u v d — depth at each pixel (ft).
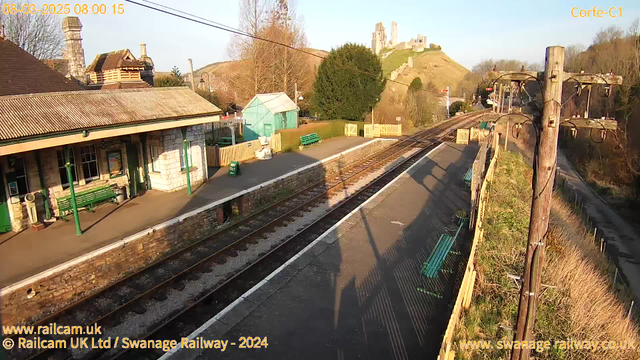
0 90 42.57
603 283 39.73
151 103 48.60
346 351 23.13
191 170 55.88
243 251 39.91
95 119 40.37
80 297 32.65
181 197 50.49
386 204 50.37
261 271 35.73
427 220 44.86
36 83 47.44
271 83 129.70
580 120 18.95
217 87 171.63
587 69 127.03
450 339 20.35
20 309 29.14
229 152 70.38
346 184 67.10
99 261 34.68
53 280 31.22
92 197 44.21
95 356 25.18
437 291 29.68
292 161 73.31
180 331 27.37
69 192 43.75
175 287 32.99
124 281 33.78
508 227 43.60
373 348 23.40
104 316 28.40
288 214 49.49
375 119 128.77
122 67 63.26
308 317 26.30
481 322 26.68
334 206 54.75
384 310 27.14
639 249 59.11
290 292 29.27
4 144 32.96
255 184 56.85
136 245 38.01
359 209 47.83
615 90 94.63
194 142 56.44
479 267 33.19
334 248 36.91
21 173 39.91
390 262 34.35
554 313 28.63
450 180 62.80
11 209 38.88
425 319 26.21
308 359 22.49
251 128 99.50
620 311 34.35
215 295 31.60
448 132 127.54
